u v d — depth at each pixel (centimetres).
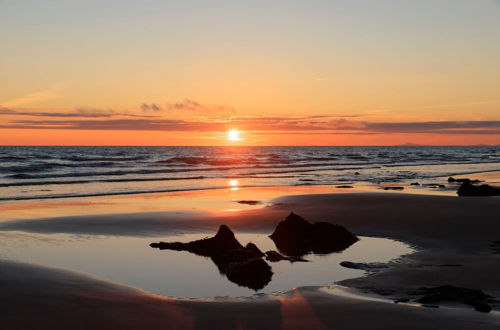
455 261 1359
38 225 1914
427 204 2456
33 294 957
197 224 1975
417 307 919
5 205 2609
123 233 1786
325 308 919
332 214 2188
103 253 1472
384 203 2512
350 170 6166
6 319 827
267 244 1648
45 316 852
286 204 2547
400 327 809
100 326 822
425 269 1266
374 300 974
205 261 1407
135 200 2888
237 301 984
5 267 1134
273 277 1234
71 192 3281
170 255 1467
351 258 1444
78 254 1450
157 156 10131
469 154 14388
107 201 2833
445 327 804
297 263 1383
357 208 2359
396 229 1869
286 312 901
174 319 866
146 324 838
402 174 5347
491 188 2983
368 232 1834
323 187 3772
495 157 11719
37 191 3316
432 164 7962
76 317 857
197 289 1129
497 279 1162
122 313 891
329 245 1631
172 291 1110
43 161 7006
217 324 841
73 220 2030
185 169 5966
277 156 11319
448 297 958
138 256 1445
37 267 1170
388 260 1402
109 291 1025
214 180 4412
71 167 5822
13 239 1642
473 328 798
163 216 2147
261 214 2205
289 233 1694
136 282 1177
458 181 4247
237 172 5572
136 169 5759
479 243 1622
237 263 1286
